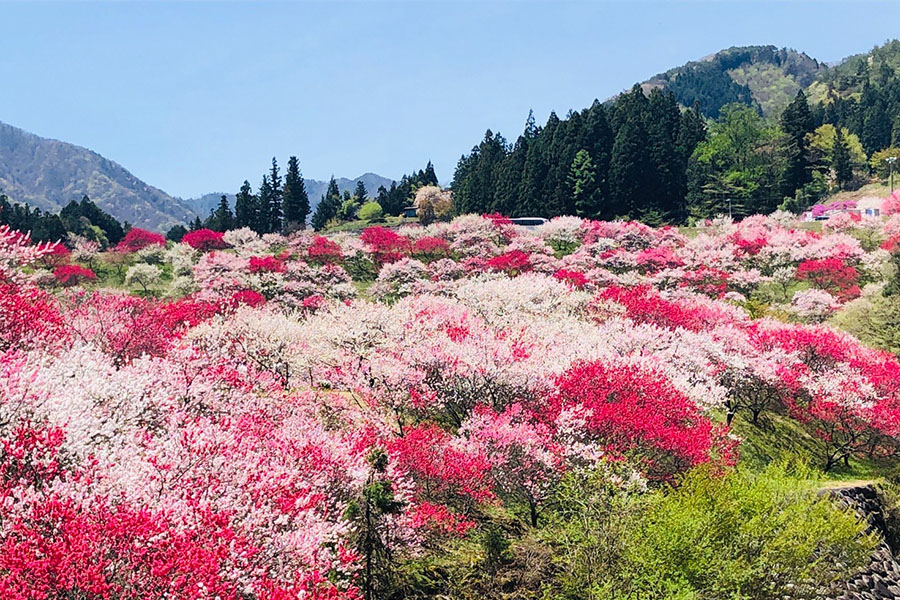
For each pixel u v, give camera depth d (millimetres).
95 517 12398
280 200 122625
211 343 31375
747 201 108500
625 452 24594
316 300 56656
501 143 147250
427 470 20875
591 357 30547
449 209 127750
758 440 35594
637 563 18203
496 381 27641
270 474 15586
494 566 19641
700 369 35188
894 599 25609
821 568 20375
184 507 13234
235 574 12422
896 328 48125
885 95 158125
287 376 30609
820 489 29156
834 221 80000
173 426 17891
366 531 16984
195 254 81250
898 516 30641
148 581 11844
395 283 64875
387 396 27328
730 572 17875
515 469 22453
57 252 67375
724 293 60469
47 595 10828
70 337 25969
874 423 35406
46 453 13945
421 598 17922
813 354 40562
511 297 42500
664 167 107562
